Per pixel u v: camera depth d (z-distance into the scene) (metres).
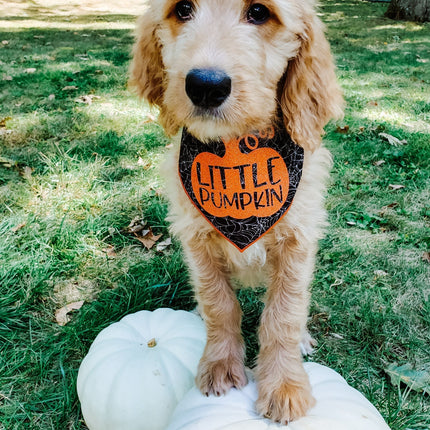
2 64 1.75
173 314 0.55
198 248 0.52
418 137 1.13
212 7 0.43
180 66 0.40
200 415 0.43
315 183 0.50
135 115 1.24
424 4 2.98
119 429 0.45
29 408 0.51
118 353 0.49
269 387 0.45
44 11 3.57
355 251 0.74
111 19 3.19
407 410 0.50
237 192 0.47
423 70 1.80
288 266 0.49
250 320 0.64
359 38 2.43
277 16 0.44
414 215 0.83
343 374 0.54
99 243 0.76
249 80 0.40
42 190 0.88
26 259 0.70
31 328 0.61
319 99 0.48
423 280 0.68
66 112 1.25
